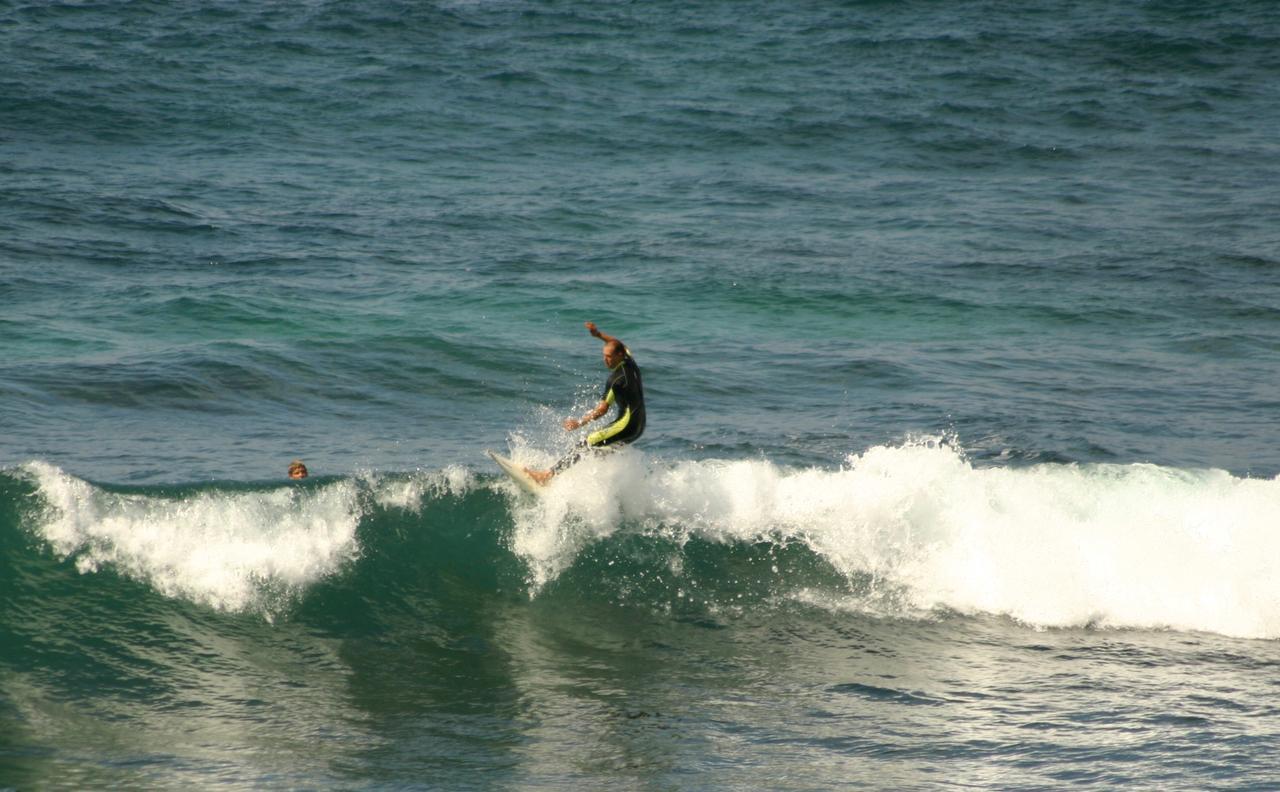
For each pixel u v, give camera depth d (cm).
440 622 3681
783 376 6775
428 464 5066
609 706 3200
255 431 5400
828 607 3900
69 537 3619
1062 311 8544
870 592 3984
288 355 6588
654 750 2923
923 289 8969
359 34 18925
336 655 3447
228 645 3428
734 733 3039
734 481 4278
